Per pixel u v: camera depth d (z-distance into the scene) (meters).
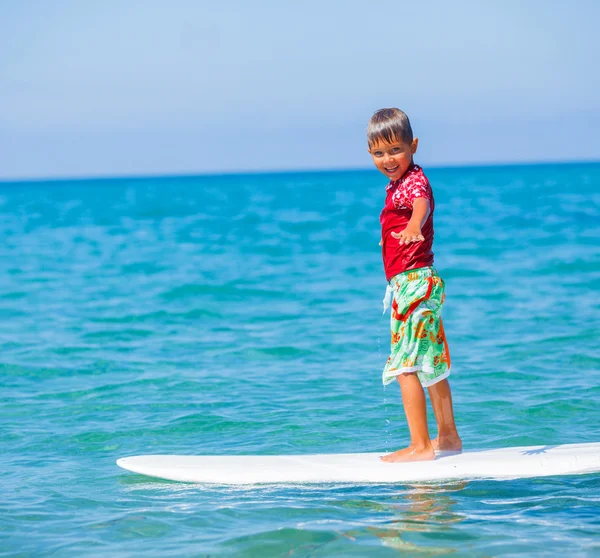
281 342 10.94
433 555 3.99
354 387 8.21
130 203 72.50
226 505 4.84
